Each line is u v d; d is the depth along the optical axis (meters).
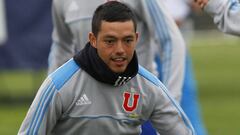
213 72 52.62
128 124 12.47
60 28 15.73
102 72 11.95
